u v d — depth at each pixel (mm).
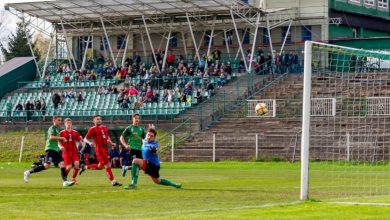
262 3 79812
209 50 78875
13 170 48969
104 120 73188
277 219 17641
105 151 31219
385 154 46906
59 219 18344
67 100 77688
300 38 80250
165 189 28750
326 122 51156
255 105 65125
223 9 75625
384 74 41688
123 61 81938
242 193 26562
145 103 72625
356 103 47562
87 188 29719
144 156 28906
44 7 78875
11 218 18609
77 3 76562
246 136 60531
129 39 87812
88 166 41281
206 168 49812
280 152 56938
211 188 29344
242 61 76125
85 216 19000
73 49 89312
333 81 48906
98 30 86312
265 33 81875
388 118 47031
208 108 68312
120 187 30297
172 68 78312
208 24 81062
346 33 82688
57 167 51719
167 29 82875
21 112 76375
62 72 84875
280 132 59656
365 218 17828
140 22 84062
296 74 71500
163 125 67750
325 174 39844
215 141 60375
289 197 24719
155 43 86875
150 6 76375
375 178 35938
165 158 59562
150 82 76688
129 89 74875
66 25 85875
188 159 59188
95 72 82875
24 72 84438
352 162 45781
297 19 79438
